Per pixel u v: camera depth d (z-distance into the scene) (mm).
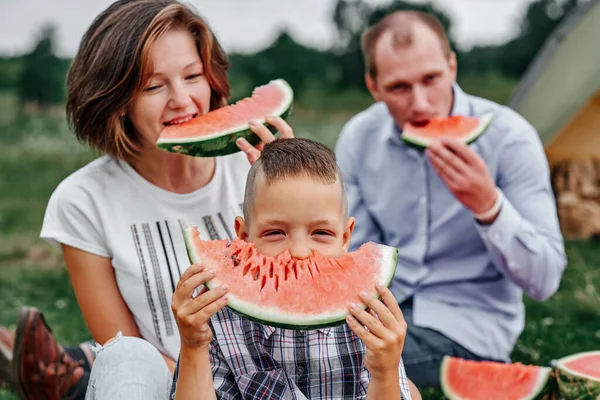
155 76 2887
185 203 3051
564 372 3180
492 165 3793
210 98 3203
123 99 2893
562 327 4500
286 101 3248
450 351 3541
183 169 3064
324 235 2346
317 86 15914
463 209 3746
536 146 3793
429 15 3863
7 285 5660
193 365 2236
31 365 3211
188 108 2949
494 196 3375
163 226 3008
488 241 3455
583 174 6367
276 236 2328
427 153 3373
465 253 3779
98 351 2629
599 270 5488
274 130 3172
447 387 3391
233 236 3098
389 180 3938
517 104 6266
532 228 3529
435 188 3814
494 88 13992
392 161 3939
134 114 2939
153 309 2965
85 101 2941
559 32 6090
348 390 2432
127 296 2977
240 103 3178
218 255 2305
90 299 2988
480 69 14734
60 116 14344
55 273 5980
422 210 3828
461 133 3617
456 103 3963
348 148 4148
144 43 2828
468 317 3662
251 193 2367
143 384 2482
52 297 5363
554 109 6121
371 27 4008
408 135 3621
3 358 3529
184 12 2955
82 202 2984
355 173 4121
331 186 2320
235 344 2455
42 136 12773
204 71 3072
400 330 2160
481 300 3721
